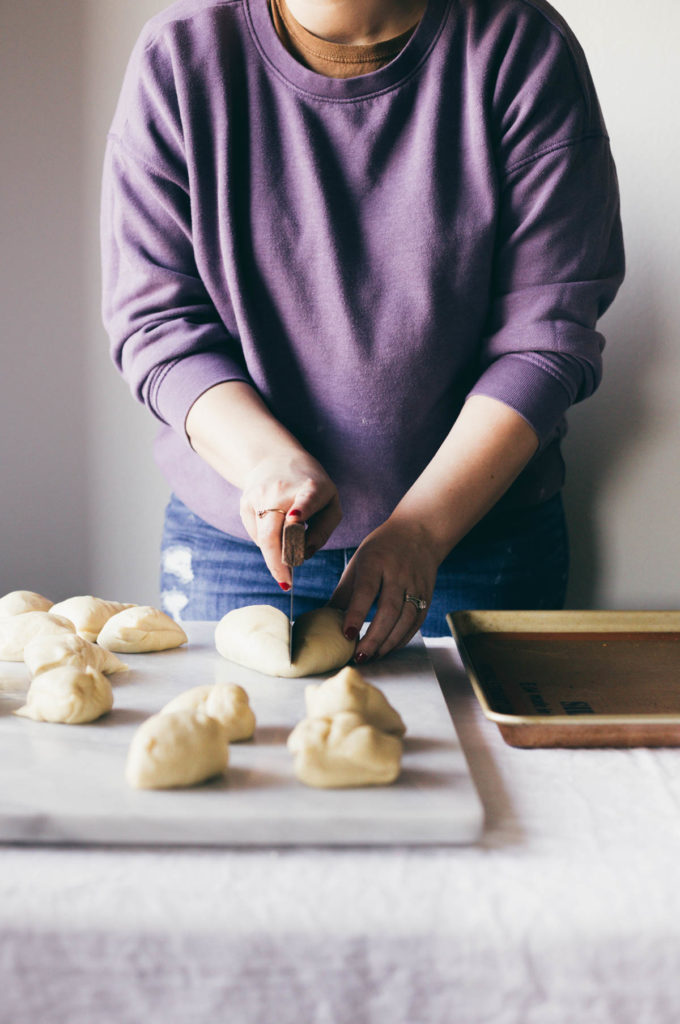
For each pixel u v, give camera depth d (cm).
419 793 53
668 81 136
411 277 95
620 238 108
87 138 143
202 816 50
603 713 69
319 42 93
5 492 156
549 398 94
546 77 94
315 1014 45
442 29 93
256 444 86
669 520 151
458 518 88
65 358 151
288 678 73
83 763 57
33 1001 45
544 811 55
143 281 100
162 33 95
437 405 102
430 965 45
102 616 85
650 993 45
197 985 45
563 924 45
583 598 155
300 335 99
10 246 147
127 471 155
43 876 47
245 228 96
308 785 54
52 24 139
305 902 46
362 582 80
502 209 97
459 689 76
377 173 95
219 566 113
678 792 57
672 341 144
